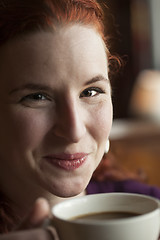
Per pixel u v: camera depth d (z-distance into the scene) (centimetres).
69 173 58
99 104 60
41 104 57
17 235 44
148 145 172
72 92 57
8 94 57
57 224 44
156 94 212
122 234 42
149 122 202
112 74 75
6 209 62
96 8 61
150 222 43
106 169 83
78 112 58
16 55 57
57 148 57
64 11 57
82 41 57
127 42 222
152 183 129
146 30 229
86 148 59
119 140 168
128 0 219
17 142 58
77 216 49
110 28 74
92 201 49
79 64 57
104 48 62
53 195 61
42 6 56
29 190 61
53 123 57
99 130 60
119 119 221
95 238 43
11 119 58
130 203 49
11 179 61
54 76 56
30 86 56
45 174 58
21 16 56
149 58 232
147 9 227
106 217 48
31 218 45
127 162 134
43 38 56
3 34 57
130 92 227
